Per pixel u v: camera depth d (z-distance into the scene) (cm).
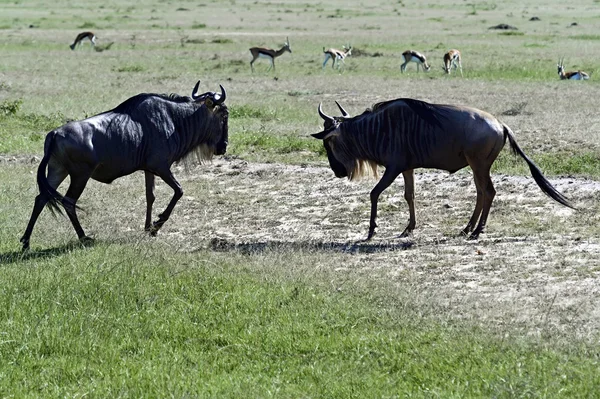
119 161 3359
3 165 4850
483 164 3475
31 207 3947
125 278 2886
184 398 2039
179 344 2434
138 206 4106
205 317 2595
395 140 3506
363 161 3681
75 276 2920
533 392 2008
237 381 2145
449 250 3272
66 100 6956
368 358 2278
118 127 3350
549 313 2538
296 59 11012
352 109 6662
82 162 3269
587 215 3731
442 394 2034
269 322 2553
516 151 3522
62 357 2338
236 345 2386
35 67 9431
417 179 4450
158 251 3238
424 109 3469
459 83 8256
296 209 4038
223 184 4528
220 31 14662
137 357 2342
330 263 3122
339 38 13400
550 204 3922
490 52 11125
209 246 3400
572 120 5991
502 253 3206
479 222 3497
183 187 4456
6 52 11012
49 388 2147
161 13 19025
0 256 3189
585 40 12675
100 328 2517
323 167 4791
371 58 10950
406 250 3306
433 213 3897
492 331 2414
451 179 4419
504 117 6162
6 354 2350
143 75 8806
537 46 11775
